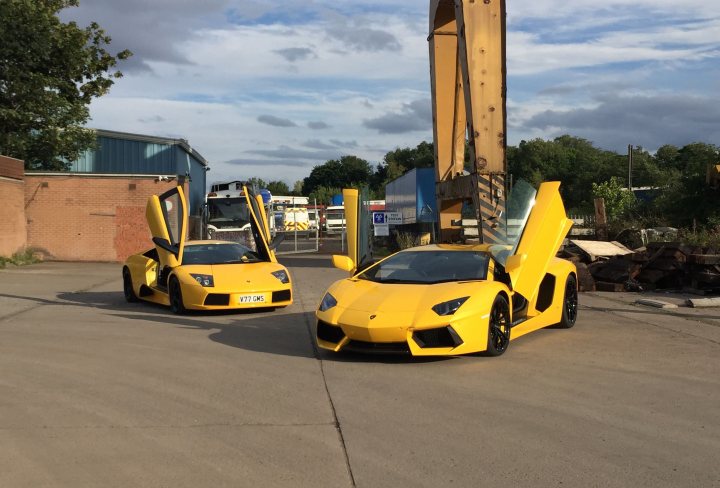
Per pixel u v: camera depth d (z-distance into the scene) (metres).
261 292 10.48
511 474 3.84
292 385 5.94
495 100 14.63
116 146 34.09
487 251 8.02
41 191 24.28
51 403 5.34
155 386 5.91
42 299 12.85
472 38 14.55
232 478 3.79
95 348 7.69
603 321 9.70
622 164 68.00
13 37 26.94
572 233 18.89
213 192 28.89
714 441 4.41
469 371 6.46
